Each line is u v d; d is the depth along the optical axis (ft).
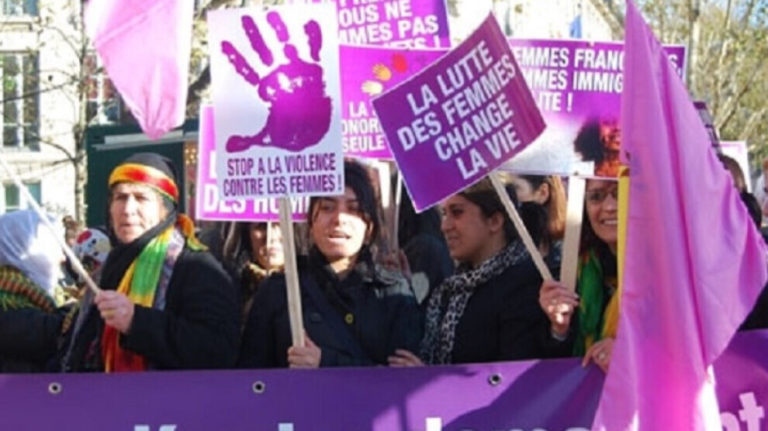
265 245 21.56
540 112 16.67
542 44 17.65
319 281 17.71
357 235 17.61
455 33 72.49
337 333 17.48
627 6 16.02
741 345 16.93
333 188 16.46
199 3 54.90
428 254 22.98
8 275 18.61
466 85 16.47
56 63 77.56
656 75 15.96
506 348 17.26
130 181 17.44
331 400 16.51
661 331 15.76
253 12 16.52
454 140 16.48
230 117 16.63
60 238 16.70
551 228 19.27
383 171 22.65
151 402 16.51
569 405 16.57
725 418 16.90
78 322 17.71
